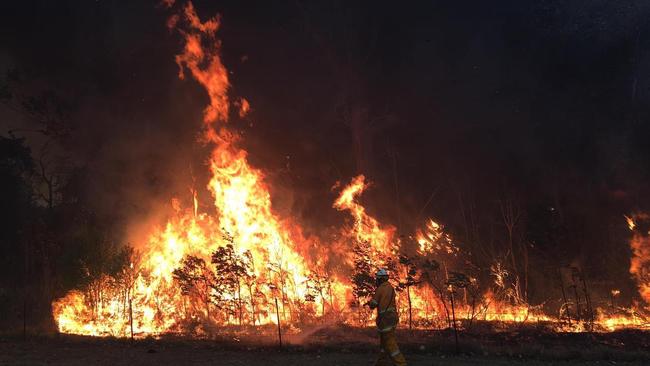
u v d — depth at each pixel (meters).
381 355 9.11
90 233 16.34
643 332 12.73
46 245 16.47
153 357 10.75
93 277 15.58
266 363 10.12
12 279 17.59
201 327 14.52
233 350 11.46
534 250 20.45
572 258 19.20
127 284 15.76
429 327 13.94
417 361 10.11
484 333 12.91
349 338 12.62
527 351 10.72
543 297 17.17
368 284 13.97
